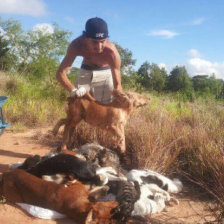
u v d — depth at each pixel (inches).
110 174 80.8
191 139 107.7
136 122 120.7
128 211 63.5
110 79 105.2
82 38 95.3
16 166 91.4
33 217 65.2
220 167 84.2
